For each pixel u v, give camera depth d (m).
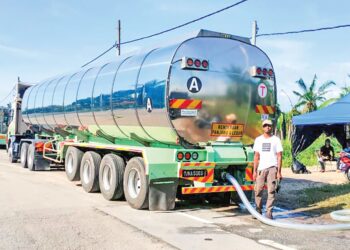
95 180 10.50
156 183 8.32
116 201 9.58
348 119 13.59
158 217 7.85
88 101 11.15
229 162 8.59
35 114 15.75
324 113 14.63
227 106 8.60
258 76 8.98
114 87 9.95
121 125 9.88
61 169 16.77
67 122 13.04
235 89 8.69
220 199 9.62
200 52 8.38
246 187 8.84
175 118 8.09
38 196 9.86
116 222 7.34
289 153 22.80
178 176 8.23
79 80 12.09
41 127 16.30
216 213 8.43
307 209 9.02
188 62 8.12
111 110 10.03
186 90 8.17
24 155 16.91
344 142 18.45
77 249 5.70
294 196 10.63
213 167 8.45
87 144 11.25
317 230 6.94
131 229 6.86
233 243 6.12
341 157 14.76
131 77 9.32
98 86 10.75
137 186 8.74
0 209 8.22
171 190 8.45
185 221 7.57
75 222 7.25
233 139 8.84
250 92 8.91
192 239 6.30
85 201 9.44
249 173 8.92
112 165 9.55
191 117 8.23
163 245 5.95
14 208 8.34
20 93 19.61
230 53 8.73
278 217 8.21
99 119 10.77
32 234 6.41
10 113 21.31
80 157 12.12
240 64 8.83
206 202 9.82
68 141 13.28
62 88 13.20
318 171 17.72
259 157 8.02
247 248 5.86
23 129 19.50
